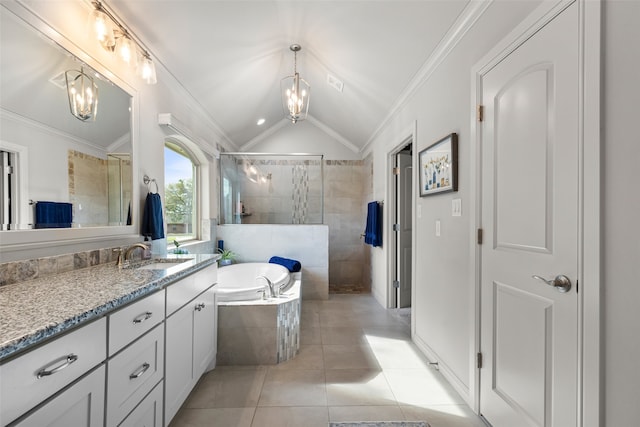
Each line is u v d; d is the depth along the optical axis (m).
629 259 0.91
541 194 1.25
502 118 1.49
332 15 2.25
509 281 1.45
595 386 1.01
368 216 4.34
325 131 5.21
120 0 1.74
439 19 1.86
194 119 3.17
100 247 1.72
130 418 1.16
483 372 1.66
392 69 2.59
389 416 1.70
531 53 1.29
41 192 1.33
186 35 2.18
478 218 1.69
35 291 1.13
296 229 4.14
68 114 1.48
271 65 3.12
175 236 3.17
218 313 2.31
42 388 0.78
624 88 0.92
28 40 1.27
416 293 2.65
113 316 1.05
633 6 0.90
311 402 1.83
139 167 2.09
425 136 2.43
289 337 2.42
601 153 0.99
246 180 4.51
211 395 1.90
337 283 5.17
